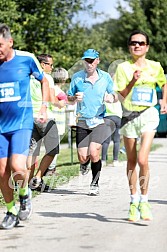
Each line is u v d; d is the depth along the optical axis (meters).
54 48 51.91
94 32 57.28
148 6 80.69
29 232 12.27
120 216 13.88
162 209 14.69
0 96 12.15
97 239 11.55
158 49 77.88
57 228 12.62
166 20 77.88
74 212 14.48
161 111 12.94
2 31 11.99
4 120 12.20
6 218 12.66
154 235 11.85
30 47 50.28
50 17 51.12
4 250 10.84
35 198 16.75
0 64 12.20
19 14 47.22
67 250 10.73
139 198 13.41
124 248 10.83
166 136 52.09
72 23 54.19
